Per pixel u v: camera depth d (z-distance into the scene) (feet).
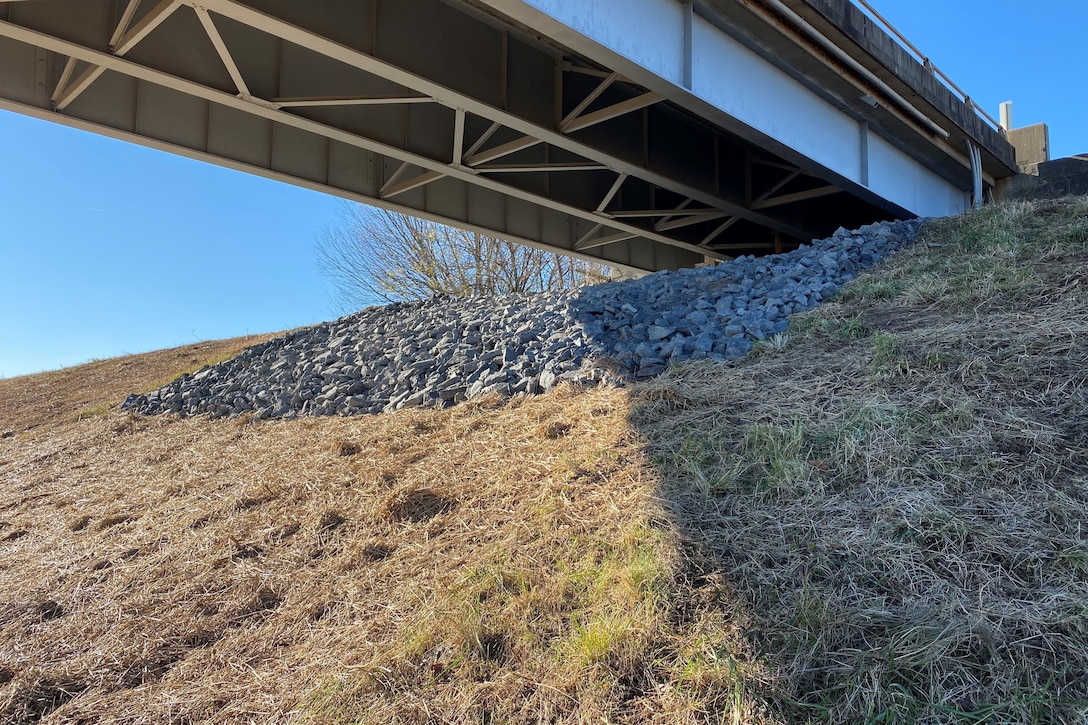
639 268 70.95
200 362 55.06
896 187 48.78
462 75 35.12
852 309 18.71
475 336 26.84
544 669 8.57
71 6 27.50
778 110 36.29
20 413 48.01
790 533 9.68
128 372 59.06
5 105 31.12
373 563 12.71
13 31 26.09
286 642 10.94
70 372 64.44
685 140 49.88
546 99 39.86
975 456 10.30
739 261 28.02
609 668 8.14
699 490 11.34
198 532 16.03
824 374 14.53
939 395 12.08
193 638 11.61
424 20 33.45
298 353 35.24
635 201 57.41
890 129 46.11
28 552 17.43
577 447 14.74
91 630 12.41
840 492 10.33
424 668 9.18
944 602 7.86
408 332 31.63
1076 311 14.03
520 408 19.01
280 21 27.14
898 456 10.71
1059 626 7.23
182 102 36.99
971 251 21.35
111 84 34.35
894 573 8.46
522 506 13.01
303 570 13.12
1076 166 58.90
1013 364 12.48
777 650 7.79
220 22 32.37
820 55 35.99
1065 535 8.45
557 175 50.47
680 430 13.75
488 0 22.95
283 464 19.69
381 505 14.56
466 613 9.84
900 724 6.66
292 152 41.60
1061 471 9.57
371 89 38.22
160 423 31.14
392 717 8.42
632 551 10.07
